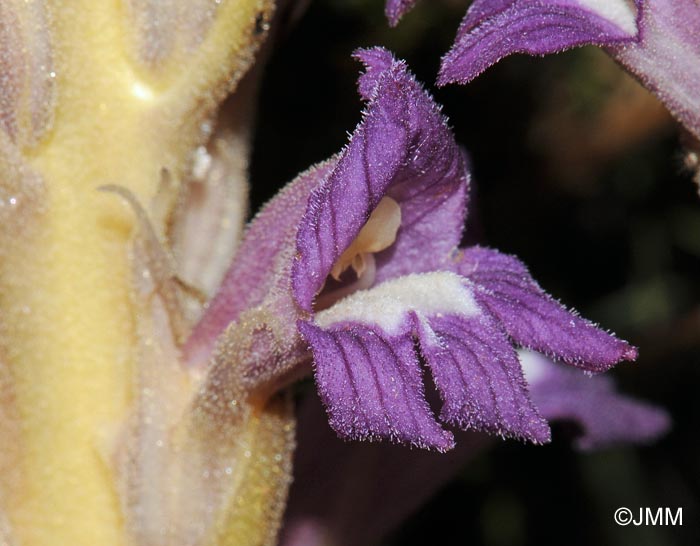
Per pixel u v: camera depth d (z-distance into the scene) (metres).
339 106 0.22
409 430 0.14
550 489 0.25
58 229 0.15
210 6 0.15
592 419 0.18
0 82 0.15
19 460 0.15
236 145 0.16
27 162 0.15
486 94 0.23
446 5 0.21
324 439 0.16
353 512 0.16
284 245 0.15
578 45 0.15
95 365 0.15
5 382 0.15
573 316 0.15
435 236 0.15
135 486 0.15
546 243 0.25
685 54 0.15
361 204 0.14
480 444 0.16
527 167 0.24
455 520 0.25
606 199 0.24
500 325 0.15
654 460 0.25
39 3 0.15
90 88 0.15
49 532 0.15
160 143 0.15
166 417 0.15
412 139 0.14
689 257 0.25
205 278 0.16
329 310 0.15
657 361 0.25
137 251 0.15
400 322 0.14
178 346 0.15
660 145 0.24
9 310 0.15
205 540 0.15
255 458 0.15
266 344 0.15
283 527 0.16
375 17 0.22
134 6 0.15
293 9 0.16
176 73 0.15
